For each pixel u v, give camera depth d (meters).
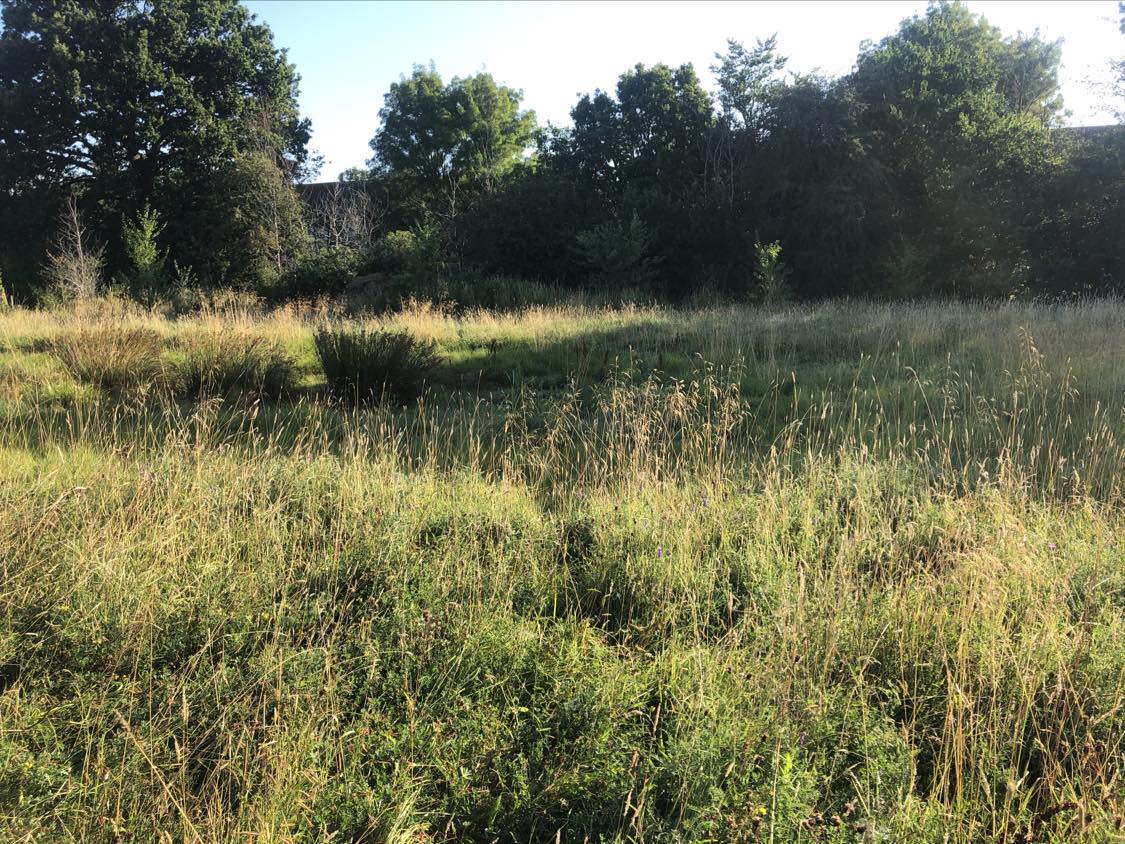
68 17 28.75
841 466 4.97
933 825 2.12
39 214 28.89
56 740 2.45
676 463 5.20
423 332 12.15
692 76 28.02
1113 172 17.81
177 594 3.21
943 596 3.20
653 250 24.34
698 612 3.35
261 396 8.24
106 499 4.27
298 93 34.25
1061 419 6.02
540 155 30.22
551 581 3.67
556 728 2.59
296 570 3.58
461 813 2.25
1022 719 2.47
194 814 2.19
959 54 23.72
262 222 28.38
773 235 23.50
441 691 2.76
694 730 2.41
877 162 22.06
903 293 19.59
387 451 5.64
